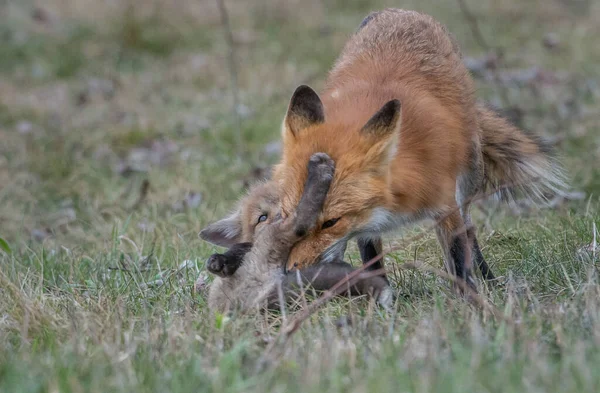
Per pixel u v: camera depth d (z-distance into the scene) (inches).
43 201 605.3
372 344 299.6
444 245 388.2
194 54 928.9
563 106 689.0
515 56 852.6
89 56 938.1
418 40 430.6
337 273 334.0
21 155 679.1
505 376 257.9
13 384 269.3
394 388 254.7
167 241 484.4
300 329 322.3
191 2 1045.2
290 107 355.3
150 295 385.4
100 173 645.3
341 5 1045.8
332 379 260.8
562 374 257.8
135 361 289.1
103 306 356.2
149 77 873.5
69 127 748.6
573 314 314.0
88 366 284.2
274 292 337.1
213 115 745.6
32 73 904.9
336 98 390.3
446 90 415.8
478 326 300.0
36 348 314.8
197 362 283.3
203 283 402.9
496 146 459.8
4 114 790.5
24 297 360.5
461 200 423.2
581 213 480.1
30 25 1008.2
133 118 762.2
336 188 331.0
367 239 398.6
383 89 388.2
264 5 1038.4
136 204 570.9
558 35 922.1
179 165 637.9
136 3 1009.5
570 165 569.0
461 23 957.8
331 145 340.8
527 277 382.3
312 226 322.0
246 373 278.8
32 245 508.1
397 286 385.4
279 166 367.6
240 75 845.2
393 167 352.5
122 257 450.3
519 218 486.3
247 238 384.2
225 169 624.1
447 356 278.8
